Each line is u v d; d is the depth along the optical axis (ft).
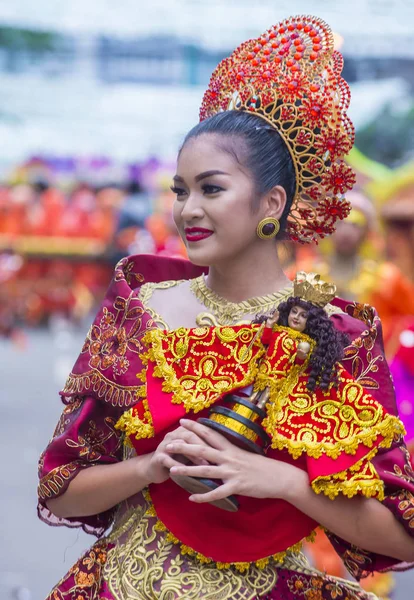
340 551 9.06
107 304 9.31
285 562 8.75
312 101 9.18
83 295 73.31
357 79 85.35
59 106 89.81
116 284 9.29
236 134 8.96
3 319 61.36
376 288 20.53
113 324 9.20
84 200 76.18
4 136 88.79
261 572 8.62
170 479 8.69
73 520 9.36
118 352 9.00
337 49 9.59
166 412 8.50
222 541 8.52
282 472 8.29
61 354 55.62
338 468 8.25
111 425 9.13
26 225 73.72
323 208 9.41
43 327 71.82
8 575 19.22
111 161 89.20
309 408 8.41
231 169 8.85
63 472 8.94
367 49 79.05
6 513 23.47
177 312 9.33
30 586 18.69
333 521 8.39
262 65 9.45
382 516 8.43
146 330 8.96
